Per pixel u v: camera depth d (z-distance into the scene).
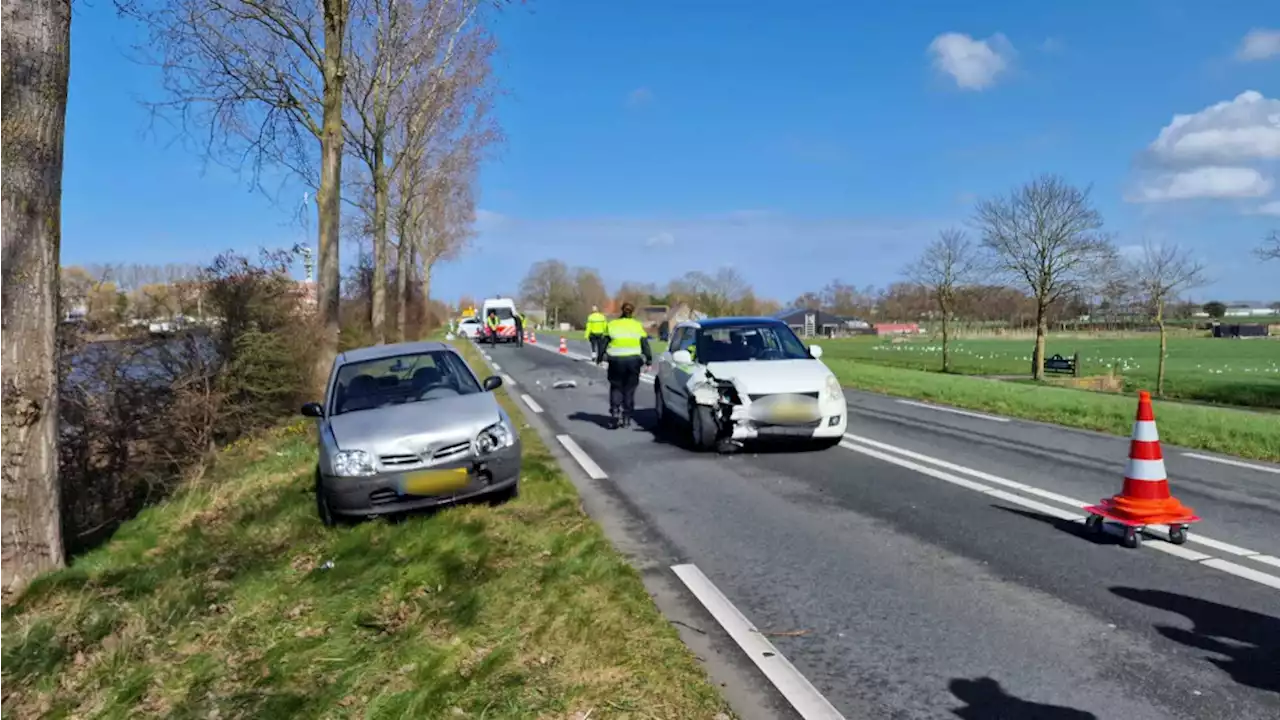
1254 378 33.75
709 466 9.78
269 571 6.00
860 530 6.87
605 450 11.04
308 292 14.45
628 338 12.78
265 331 12.59
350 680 4.17
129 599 5.59
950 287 35.94
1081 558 5.96
